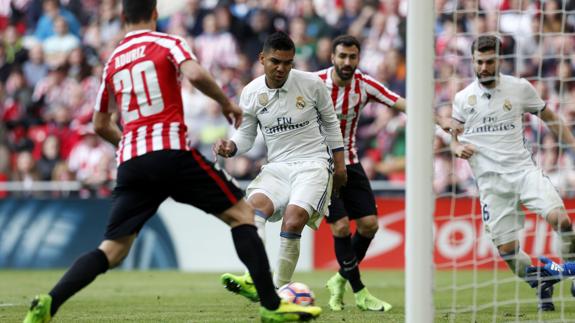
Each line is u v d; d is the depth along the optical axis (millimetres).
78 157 47656
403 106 24656
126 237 15586
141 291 31109
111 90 15914
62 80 50375
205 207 15570
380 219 42938
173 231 43906
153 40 15539
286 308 15781
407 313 15406
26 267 43906
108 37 51969
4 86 50781
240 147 21641
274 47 20047
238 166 45281
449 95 47062
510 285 33531
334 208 24078
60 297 15148
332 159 21594
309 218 20891
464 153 22641
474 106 23734
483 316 21672
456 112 24141
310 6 50656
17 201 44406
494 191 23828
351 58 23719
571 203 41156
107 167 47125
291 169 21109
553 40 47031
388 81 48938
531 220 39781
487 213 24016
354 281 24031
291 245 20891
